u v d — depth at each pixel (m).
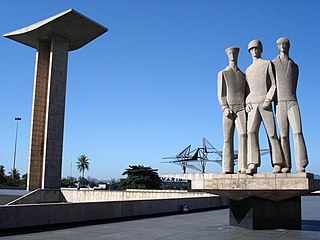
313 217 16.97
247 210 12.59
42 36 37.66
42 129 36.94
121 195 33.84
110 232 12.04
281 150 11.84
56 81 36.47
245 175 11.91
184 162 48.91
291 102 11.91
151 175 64.38
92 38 38.69
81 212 14.59
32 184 35.34
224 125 12.88
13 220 12.05
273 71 12.23
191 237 10.78
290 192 11.23
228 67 13.14
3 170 73.56
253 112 12.20
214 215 19.14
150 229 12.88
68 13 34.31
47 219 13.20
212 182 12.21
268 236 10.77
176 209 20.92
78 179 101.31
